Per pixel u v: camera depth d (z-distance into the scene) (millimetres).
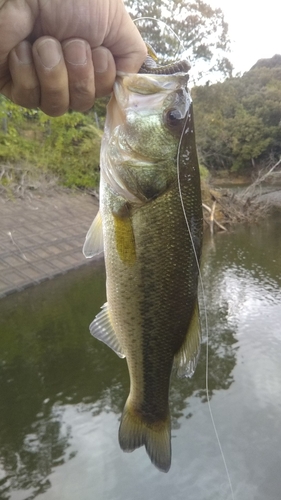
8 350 1109
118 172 288
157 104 280
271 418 822
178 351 330
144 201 289
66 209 2191
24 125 2678
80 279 1675
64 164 2553
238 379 955
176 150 287
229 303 1419
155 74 282
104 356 1071
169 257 302
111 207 293
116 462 724
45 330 1229
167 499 646
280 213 3369
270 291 1529
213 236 2664
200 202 305
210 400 884
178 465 717
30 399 895
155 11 3037
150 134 282
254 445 756
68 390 927
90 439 778
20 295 1485
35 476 688
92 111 3197
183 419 830
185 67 294
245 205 3113
